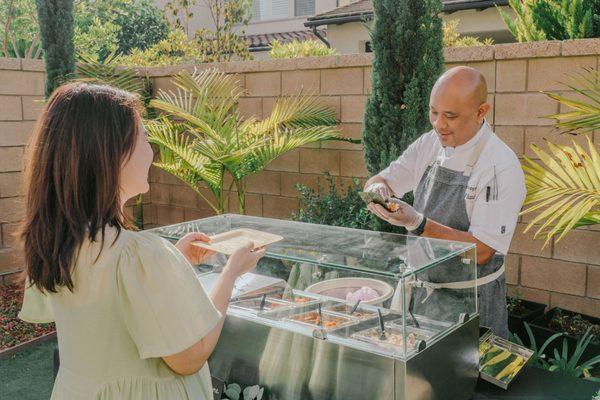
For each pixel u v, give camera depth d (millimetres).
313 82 4719
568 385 1905
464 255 1841
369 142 3611
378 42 3504
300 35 13273
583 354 3240
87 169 1191
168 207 6047
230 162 4320
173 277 1243
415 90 3406
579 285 3658
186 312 1235
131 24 14047
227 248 1641
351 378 1599
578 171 2701
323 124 4621
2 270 5164
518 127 3738
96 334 1262
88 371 1293
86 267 1235
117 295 1237
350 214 4188
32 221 1231
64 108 1204
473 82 2209
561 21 4109
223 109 4656
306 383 1689
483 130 2305
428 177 2514
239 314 1843
